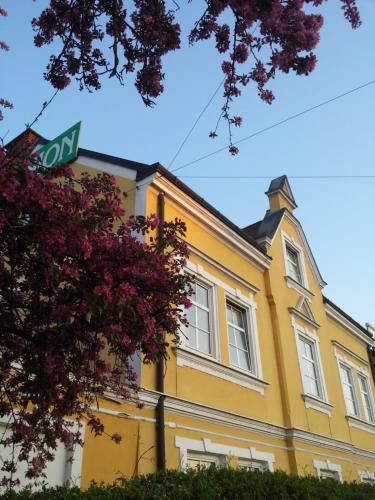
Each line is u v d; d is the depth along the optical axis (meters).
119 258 4.68
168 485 4.95
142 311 4.56
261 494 5.36
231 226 12.13
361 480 14.60
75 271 4.27
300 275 15.62
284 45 5.48
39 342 4.62
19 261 4.65
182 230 5.52
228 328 11.52
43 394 4.58
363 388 18.38
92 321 4.56
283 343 12.91
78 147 11.39
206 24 5.61
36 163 4.96
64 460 6.86
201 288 11.02
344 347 17.23
